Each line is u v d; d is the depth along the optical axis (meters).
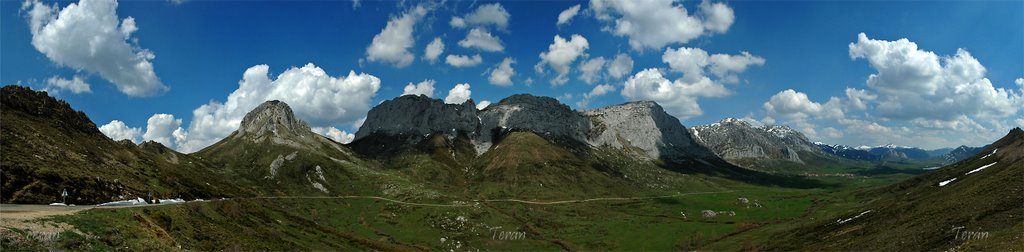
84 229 61.75
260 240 101.00
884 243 121.31
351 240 159.25
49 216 62.00
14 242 50.91
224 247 83.81
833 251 130.38
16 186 86.44
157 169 164.50
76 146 134.12
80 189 99.19
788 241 178.25
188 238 80.25
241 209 126.62
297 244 114.25
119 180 119.38
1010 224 95.62
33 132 121.62
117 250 60.97
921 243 107.62
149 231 72.00
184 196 140.25
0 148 97.62
